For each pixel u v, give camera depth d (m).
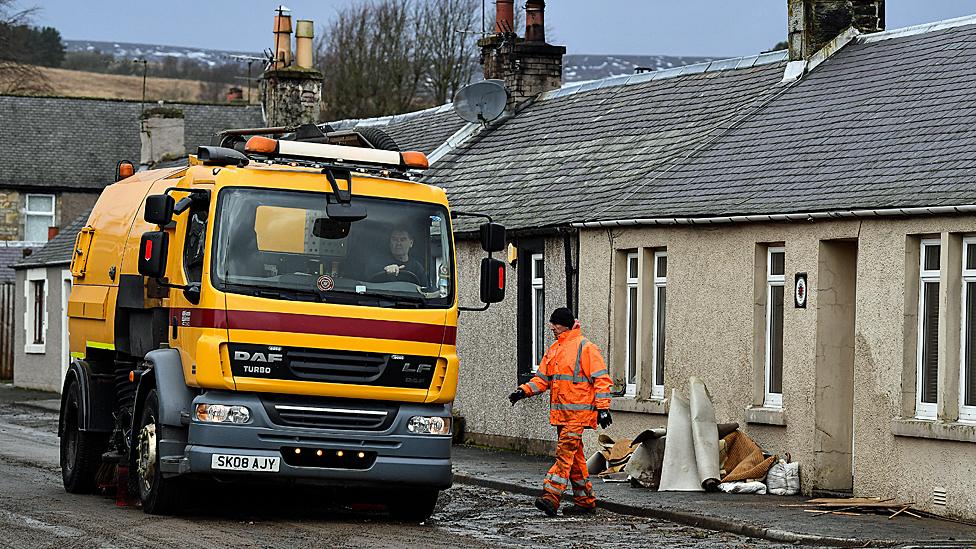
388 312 14.05
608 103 27.41
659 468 17.56
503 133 29.25
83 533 13.03
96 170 58.50
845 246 16.86
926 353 15.40
